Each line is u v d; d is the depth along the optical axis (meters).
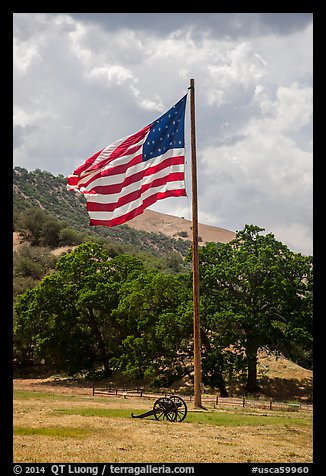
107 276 61.38
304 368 59.25
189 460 16.66
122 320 54.44
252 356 46.88
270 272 49.66
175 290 51.75
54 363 59.25
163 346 49.28
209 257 52.50
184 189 26.33
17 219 114.62
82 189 26.22
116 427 21.47
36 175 166.75
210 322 46.41
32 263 92.38
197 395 29.14
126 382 53.34
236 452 18.31
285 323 49.53
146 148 26.53
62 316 58.09
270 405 33.00
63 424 21.48
